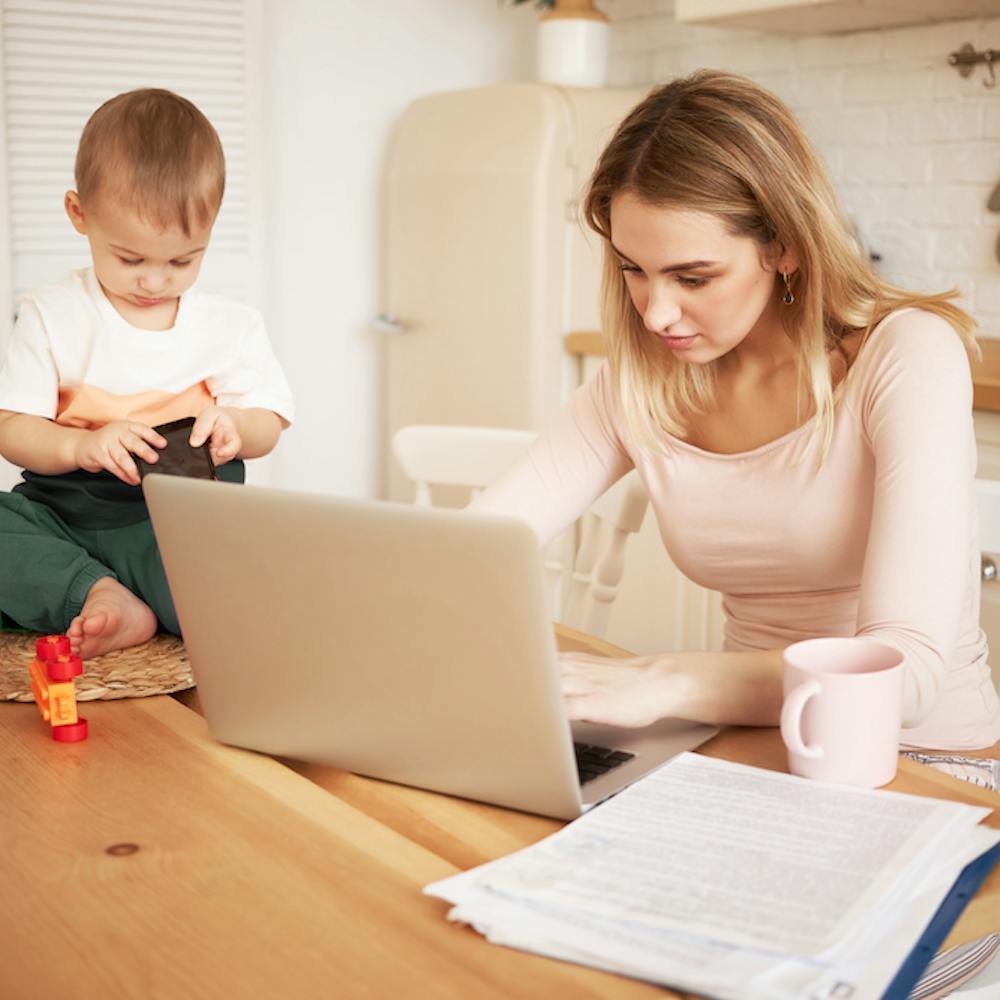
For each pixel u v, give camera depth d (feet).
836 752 3.04
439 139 10.84
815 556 4.47
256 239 10.83
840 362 4.35
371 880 2.67
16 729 3.60
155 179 4.65
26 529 4.54
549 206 10.05
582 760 3.31
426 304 11.06
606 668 3.59
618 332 4.62
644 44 11.73
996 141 9.09
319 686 3.22
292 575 3.11
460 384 10.82
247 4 10.45
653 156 3.88
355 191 11.62
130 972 2.32
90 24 9.91
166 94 4.85
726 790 3.01
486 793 3.11
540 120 10.03
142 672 4.06
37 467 4.72
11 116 9.78
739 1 9.18
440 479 6.42
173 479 3.21
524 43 12.23
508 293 10.30
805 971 2.23
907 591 3.63
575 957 2.33
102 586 4.38
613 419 4.94
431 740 3.11
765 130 3.87
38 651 3.60
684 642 9.11
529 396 10.27
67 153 10.02
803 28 9.86
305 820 2.97
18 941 2.43
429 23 11.71
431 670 3.01
